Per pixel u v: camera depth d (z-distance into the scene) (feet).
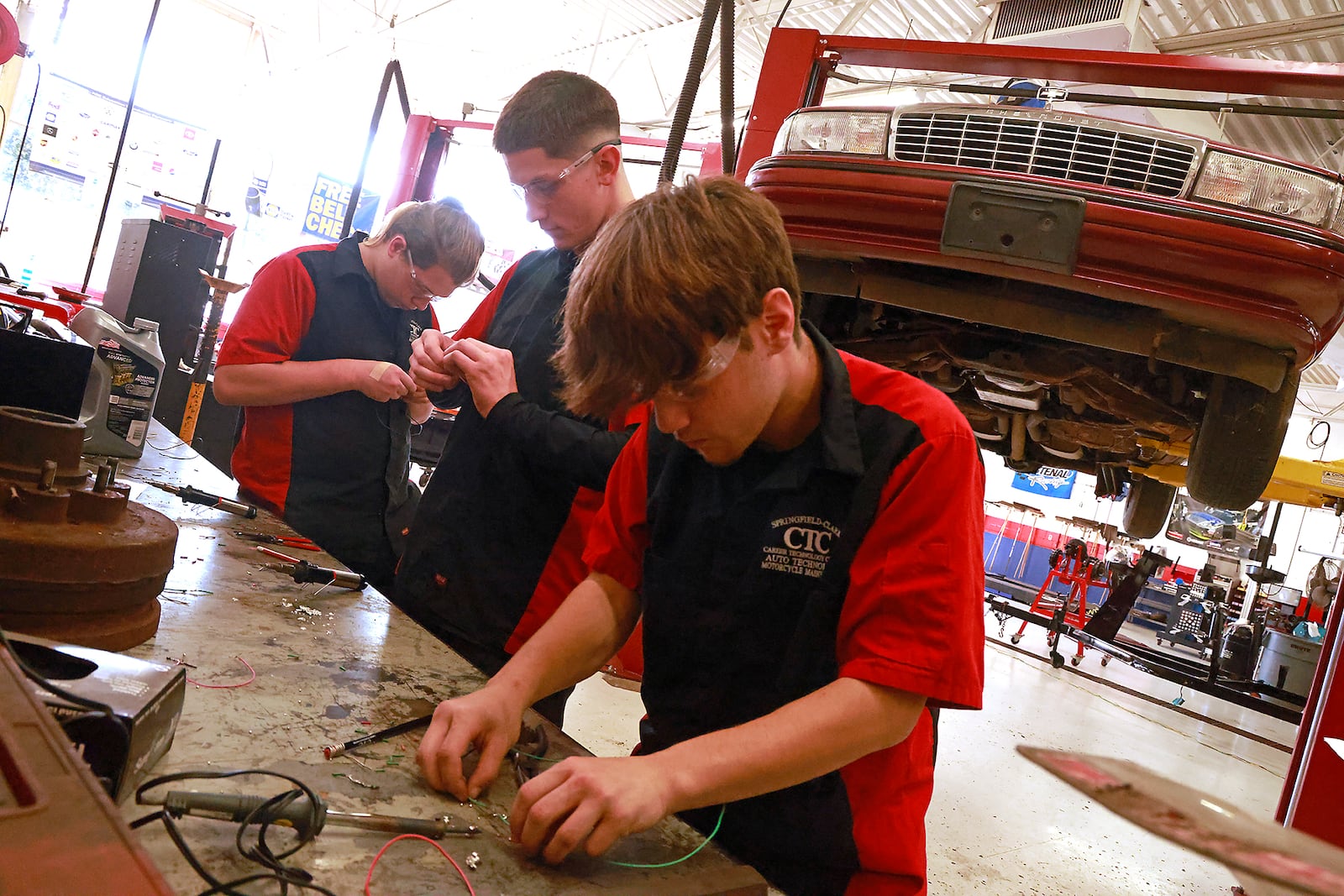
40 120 27.25
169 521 3.24
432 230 6.06
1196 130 17.79
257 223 32.53
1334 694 7.38
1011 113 6.86
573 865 2.27
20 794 1.45
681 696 3.19
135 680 2.14
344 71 35.12
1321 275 6.16
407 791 2.41
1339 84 7.51
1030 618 23.56
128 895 1.29
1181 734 17.12
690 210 2.36
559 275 4.91
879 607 2.57
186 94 31.60
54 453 2.92
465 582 4.64
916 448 2.68
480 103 36.91
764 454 3.01
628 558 3.39
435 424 15.02
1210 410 7.35
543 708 4.75
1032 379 7.64
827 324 8.16
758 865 3.03
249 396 5.82
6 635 2.21
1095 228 6.25
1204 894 8.87
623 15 26.99
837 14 23.36
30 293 8.21
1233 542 30.27
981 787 10.74
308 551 4.62
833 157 7.14
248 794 2.16
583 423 4.44
